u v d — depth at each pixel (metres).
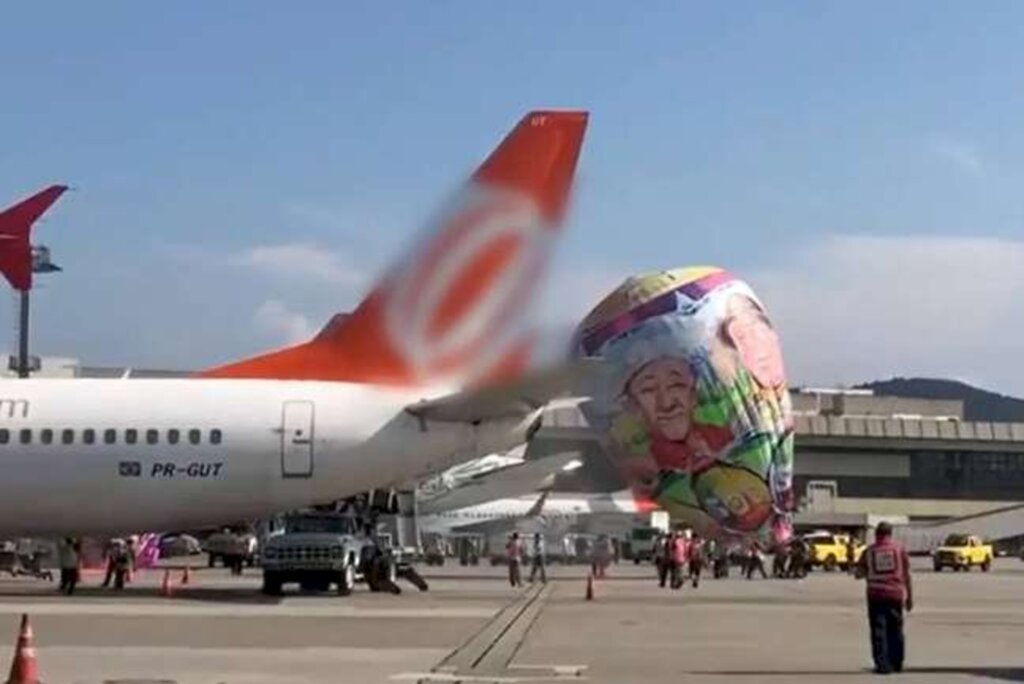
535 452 127.88
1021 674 21.78
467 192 41.03
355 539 42.34
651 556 100.50
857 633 29.75
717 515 94.88
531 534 89.50
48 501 40.19
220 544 71.69
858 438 154.88
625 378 95.44
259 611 33.97
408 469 40.25
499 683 19.56
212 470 39.88
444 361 40.62
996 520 141.62
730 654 24.56
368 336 40.97
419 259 41.00
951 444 157.00
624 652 24.69
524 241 40.88
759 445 94.62
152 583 50.12
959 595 50.38
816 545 90.50
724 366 94.25
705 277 98.00
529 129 41.25
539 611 36.00
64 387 40.78
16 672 18.19
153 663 21.80
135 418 40.16
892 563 21.58
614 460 98.31
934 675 21.48
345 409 40.12
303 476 39.91
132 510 40.25
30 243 40.91
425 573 69.88
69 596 40.62
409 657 23.17
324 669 21.17
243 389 40.47
